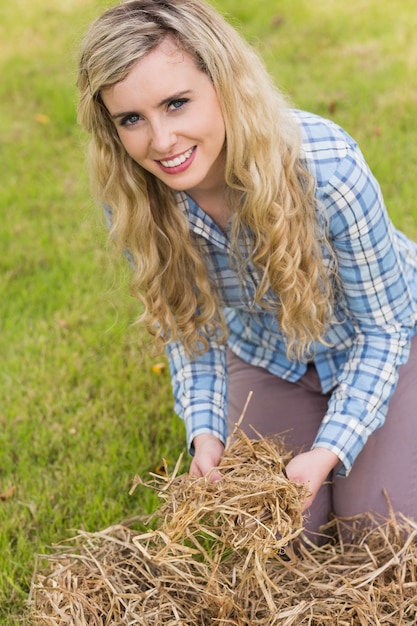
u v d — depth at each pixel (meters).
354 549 2.21
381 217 2.01
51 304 3.54
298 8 5.91
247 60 1.87
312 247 2.03
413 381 2.27
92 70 1.79
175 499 1.93
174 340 2.23
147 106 1.78
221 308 2.33
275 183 1.91
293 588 2.03
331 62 5.14
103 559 2.10
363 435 2.09
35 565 2.12
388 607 2.00
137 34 1.74
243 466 1.96
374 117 4.44
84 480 2.63
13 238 3.99
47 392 3.03
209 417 2.23
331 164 1.95
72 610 1.94
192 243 2.13
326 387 2.32
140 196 2.05
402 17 5.61
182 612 1.97
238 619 1.89
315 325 2.10
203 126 1.83
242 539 1.81
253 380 2.41
